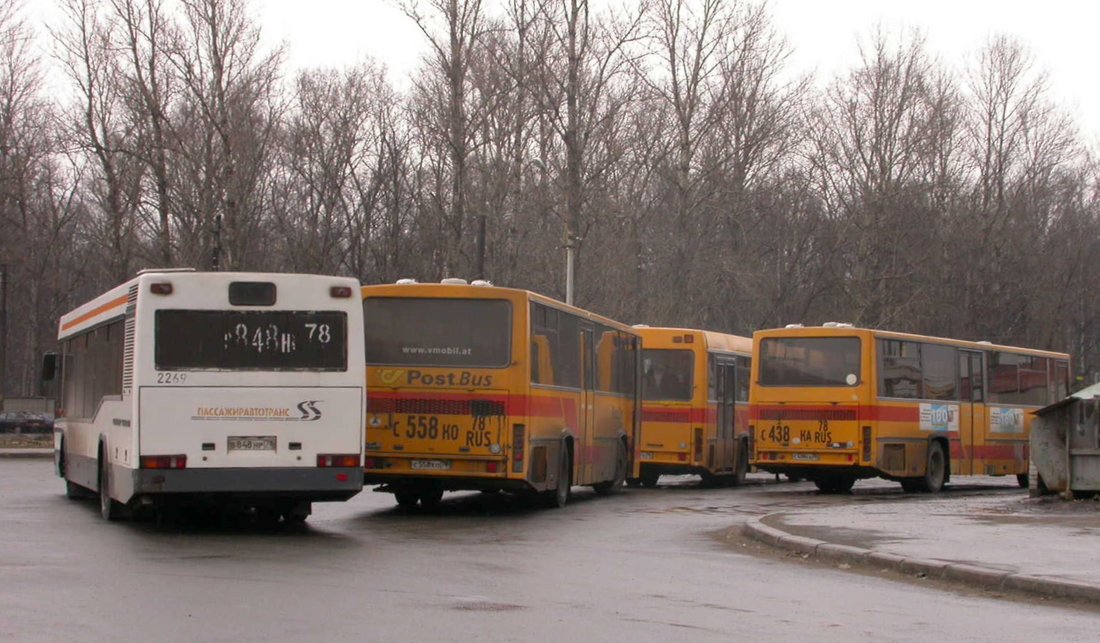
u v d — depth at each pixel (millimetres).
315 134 55594
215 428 15898
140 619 9820
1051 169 64438
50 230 62281
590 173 44719
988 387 31609
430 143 49844
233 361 16016
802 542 15492
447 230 48906
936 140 58000
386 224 57094
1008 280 61781
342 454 16156
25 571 12570
